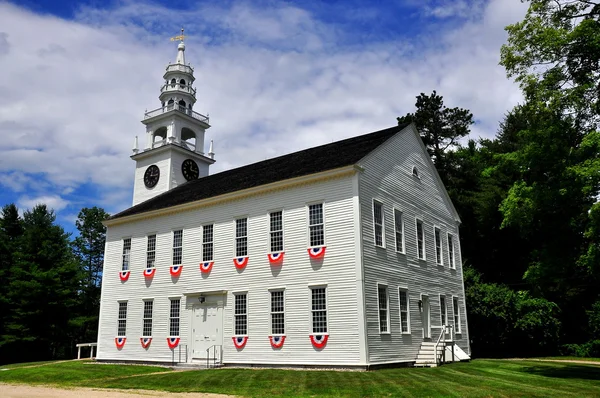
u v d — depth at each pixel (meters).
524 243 43.50
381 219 23.53
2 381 21.52
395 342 22.47
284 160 29.23
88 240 65.31
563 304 40.28
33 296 43.81
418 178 28.27
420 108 51.75
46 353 46.16
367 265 21.48
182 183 37.38
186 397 14.55
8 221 52.53
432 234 28.89
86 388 17.83
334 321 21.27
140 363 28.14
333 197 22.52
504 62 20.64
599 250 17.56
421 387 14.90
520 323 34.38
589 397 13.20
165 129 40.53
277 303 23.25
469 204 45.38
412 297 24.89
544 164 19.91
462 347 29.91
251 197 25.52
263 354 23.14
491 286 36.69
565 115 19.59
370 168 23.25
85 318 48.50
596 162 17.25
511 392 14.06
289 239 23.53
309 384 16.05
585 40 18.78
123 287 30.48
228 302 25.11
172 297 27.61
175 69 39.53
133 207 34.03
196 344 25.88
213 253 26.45
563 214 19.75
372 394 13.95
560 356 35.06
